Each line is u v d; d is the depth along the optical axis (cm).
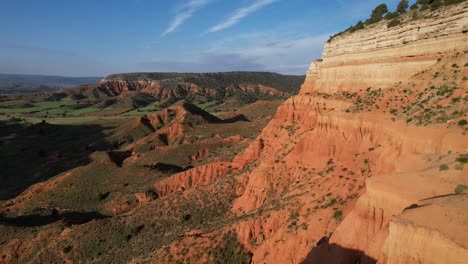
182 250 4903
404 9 5209
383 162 3534
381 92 4822
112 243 6244
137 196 8831
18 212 9206
